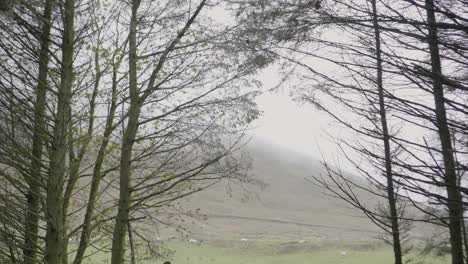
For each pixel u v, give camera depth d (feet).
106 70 25.86
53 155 23.47
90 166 27.35
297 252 127.24
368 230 185.88
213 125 26.96
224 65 25.50
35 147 24.73
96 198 29.19
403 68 10.62
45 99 24.68
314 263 109.29
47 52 25.04
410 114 10.75
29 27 23.82
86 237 27.40
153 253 34.86
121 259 26.61
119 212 26.78
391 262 106.63
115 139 28.99
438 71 10.91
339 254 121.60
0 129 23.03
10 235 24.36
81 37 24.59
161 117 27.07
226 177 26.84
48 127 25.25
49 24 23.30
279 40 12.72
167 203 29.53
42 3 23.49
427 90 10.68
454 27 10.02
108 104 27.12
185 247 107.65
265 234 158.71
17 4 21.24
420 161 10.53
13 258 24.86
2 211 24.52
